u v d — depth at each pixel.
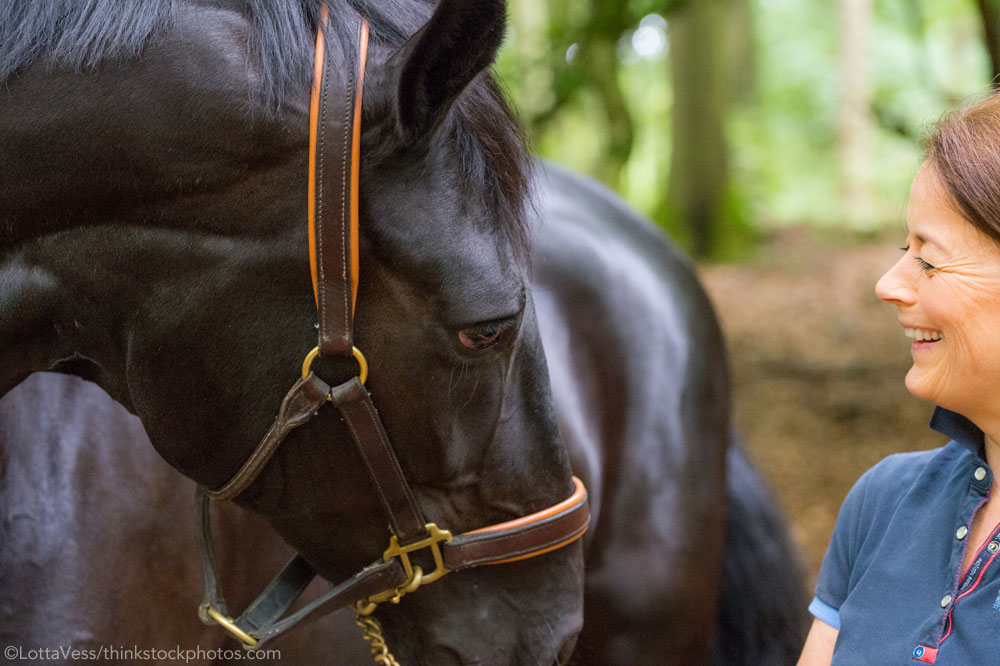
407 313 1.31
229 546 1.89
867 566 1.34
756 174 15.12
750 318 9.27
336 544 1.49
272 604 1.58
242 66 1.26
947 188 1.17
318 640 2.04
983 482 1.21
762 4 18.25
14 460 1.62
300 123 1.26
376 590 1.46
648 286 2.45
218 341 1.32
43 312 1.32
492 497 1.47
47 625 1.60
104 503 1.70
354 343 1.31
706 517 2.34
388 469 1.37
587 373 2.34
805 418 6.62
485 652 1.53
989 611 1.15
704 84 11.45
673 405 2.33
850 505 1.43
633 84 13.83
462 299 1.29
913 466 1.36
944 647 1.17
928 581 1.23
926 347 1.24
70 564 1.64
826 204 15.67
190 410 1.35
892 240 13.10
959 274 1.16
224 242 1.29
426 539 1.44
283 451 1.38
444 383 1.35
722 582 2.53
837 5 16.06
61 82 1.24
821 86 18.03
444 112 1.22
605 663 2.28
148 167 1.26
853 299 9.80
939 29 16.11
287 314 1.30
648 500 2.26
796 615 2.55
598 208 2.61
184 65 1.25
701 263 11.59
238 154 1.26
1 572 1.59
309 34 1.28
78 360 1.40
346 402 1.32
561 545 1.55
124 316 1.33
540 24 8.30
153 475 1.77
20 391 1.65
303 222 1.27
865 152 15.44
